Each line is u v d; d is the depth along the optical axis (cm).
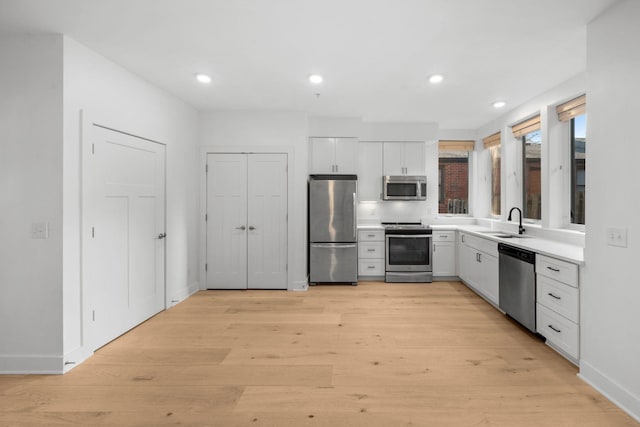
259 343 295
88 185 270
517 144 473
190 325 338
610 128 209
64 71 247
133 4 211
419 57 289
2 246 246
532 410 198
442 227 526
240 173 469
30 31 242
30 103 246
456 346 287
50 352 246
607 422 187
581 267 238
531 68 313
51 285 246
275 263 473
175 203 406
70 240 253
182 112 421
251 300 423
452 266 523
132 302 329
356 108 455
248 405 204
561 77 337
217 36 254
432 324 340
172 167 398
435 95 395
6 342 247
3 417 194
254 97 405
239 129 466
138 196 338
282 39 258
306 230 487
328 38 257
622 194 201
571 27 238
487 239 406
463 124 547
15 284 246
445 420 189
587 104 229
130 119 322
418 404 204
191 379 235
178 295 414
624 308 199
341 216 494
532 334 314
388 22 234
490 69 317
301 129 467
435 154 572
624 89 199
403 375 239
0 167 246
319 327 333
